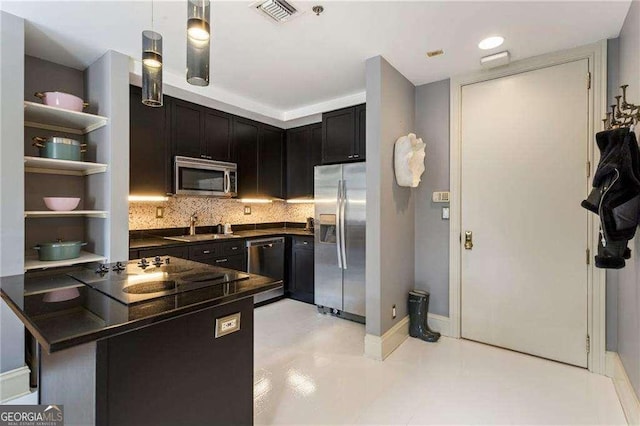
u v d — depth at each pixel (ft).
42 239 8.77
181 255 10.28
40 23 6.98
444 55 8.39
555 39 7.57
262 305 13.00
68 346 2.87
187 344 4.36
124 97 8.49
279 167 14.89
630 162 5.19
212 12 6.46
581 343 8.02
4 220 6.61
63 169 8.98
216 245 11.30
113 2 6.23
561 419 6.13
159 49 4.68
